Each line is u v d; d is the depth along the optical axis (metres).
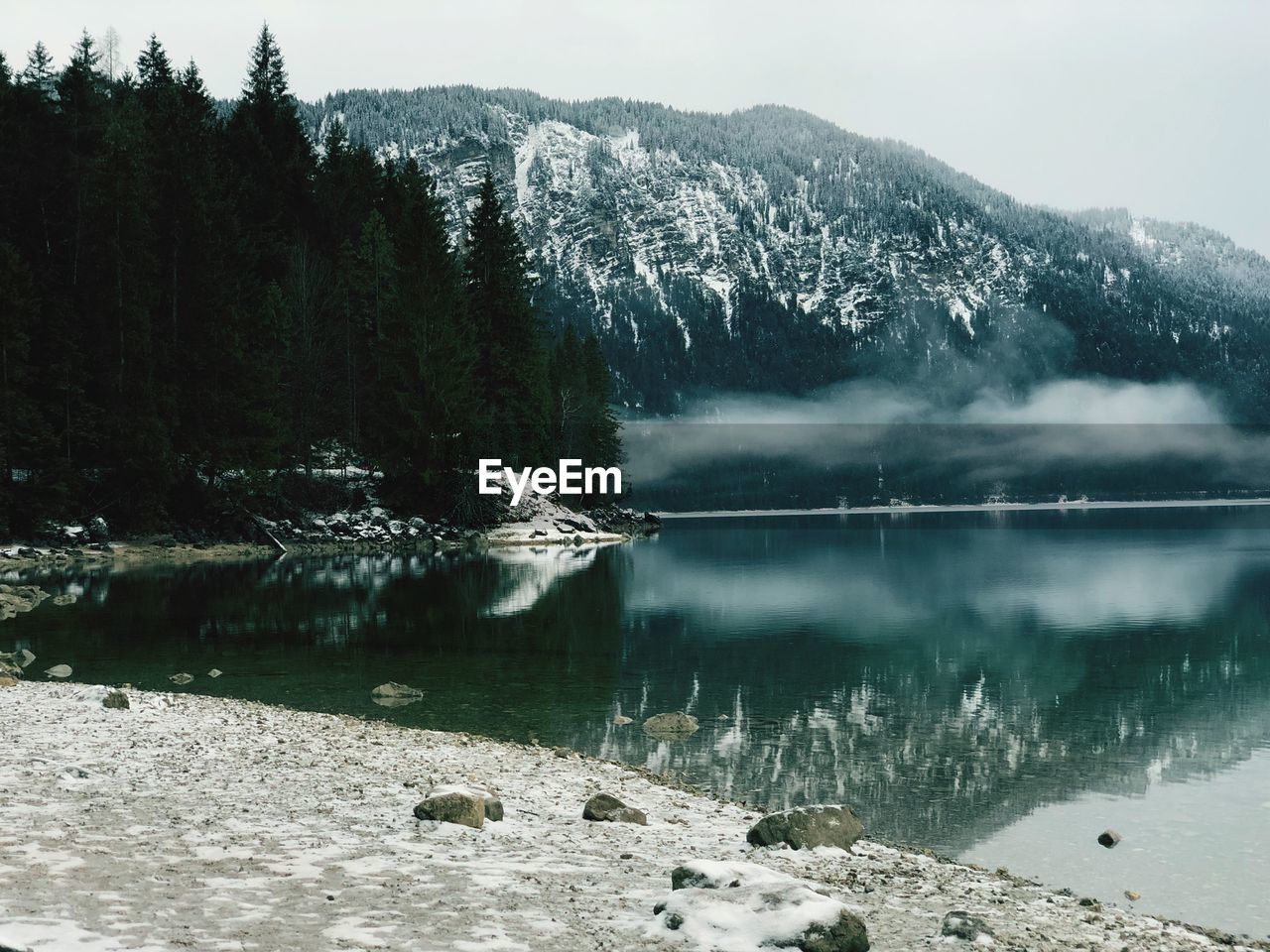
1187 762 20.91
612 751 20.75
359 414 90.94
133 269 68.44
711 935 7.76
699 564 77.94
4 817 10.83
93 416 67.12
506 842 11.32
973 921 8.67
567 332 124.25
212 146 93.19
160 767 14.45
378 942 7.30
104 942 6.89
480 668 30.34
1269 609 49.81
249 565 64.94
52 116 77.69
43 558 62.50
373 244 91.31
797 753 21.11
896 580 64.88
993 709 26.14
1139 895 13.02
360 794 13.30
